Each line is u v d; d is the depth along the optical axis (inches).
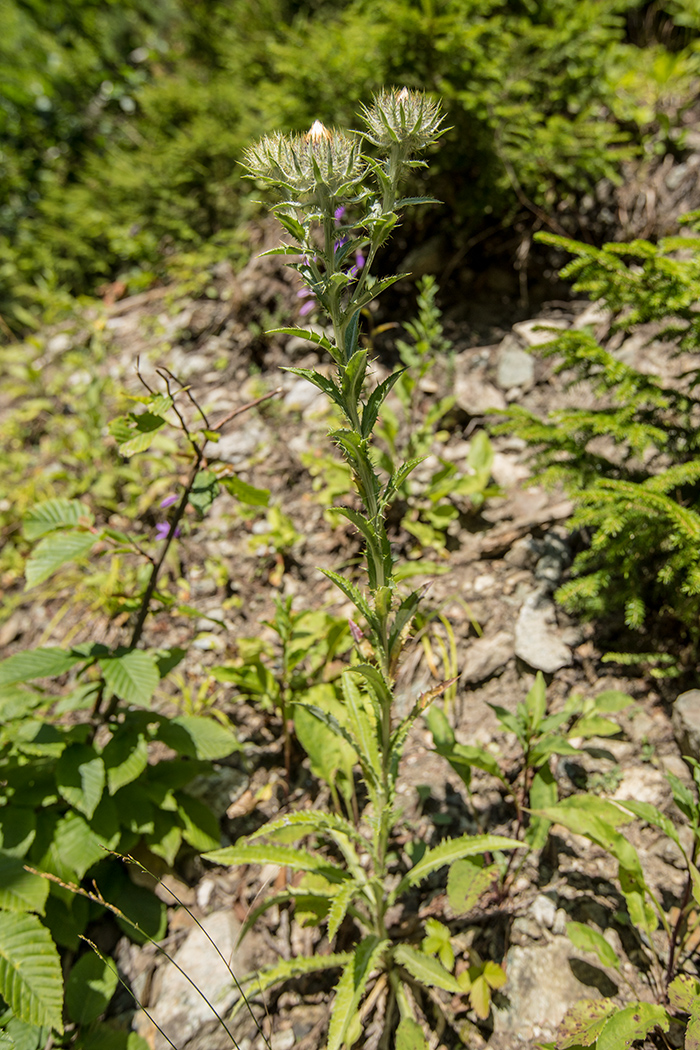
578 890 83.6
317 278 55.4
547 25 157.9
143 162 214.2
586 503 97.4
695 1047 59.1
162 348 169.6
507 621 108.0
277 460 139.3
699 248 89.4
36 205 251.3
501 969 76.6
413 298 150.1
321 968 77.0
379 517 59.6
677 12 175.8
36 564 85.4
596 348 94.2
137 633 93.0
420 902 86.0
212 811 99.2
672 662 97.2
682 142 146.7
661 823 72.9
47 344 189.8
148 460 147.6
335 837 81.8
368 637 65.6
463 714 101.3
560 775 92.1
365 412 58.1
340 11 194.1
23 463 161.0
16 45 269.3
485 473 117.1
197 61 247.1
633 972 77.4
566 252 145.9
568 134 139.9
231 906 91.1
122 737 88.4
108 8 277.3
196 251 197.0
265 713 108.2
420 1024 78.3
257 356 157.2
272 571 125.0
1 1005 80.7
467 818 91.9
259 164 53.9
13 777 88.5
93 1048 77.9
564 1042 66.8
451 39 131.7
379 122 55.5
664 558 95.4
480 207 140.3
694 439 91.2
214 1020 80.6
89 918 89.5
